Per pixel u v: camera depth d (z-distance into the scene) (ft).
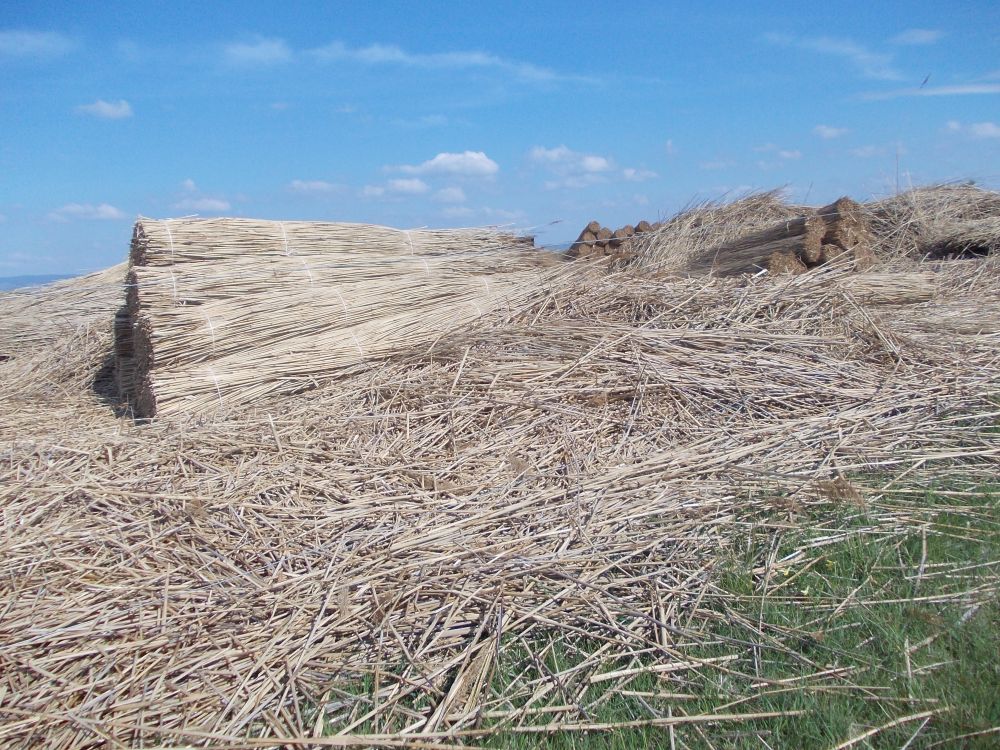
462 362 19.86
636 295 23.47
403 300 22.67
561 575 12.76
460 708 10.57
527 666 11.25
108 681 10.61
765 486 15.51
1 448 17.47
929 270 29.48
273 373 19.97
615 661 11.45
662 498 15.05
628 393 19.01
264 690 10.61
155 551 13.20
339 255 24.88
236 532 13.76
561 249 35.12
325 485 15.43
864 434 17.60
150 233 22.82
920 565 13.33
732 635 11.96
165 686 10.57
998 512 14.93
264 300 21.33
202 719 10.21
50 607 11.87
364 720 10.30
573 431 17.56
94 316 31.48
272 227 24.75
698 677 11.22
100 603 12.03
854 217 29.27
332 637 11.54
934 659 11.32
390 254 26.55
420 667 11.02
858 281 25.00
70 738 9.80
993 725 10.07
